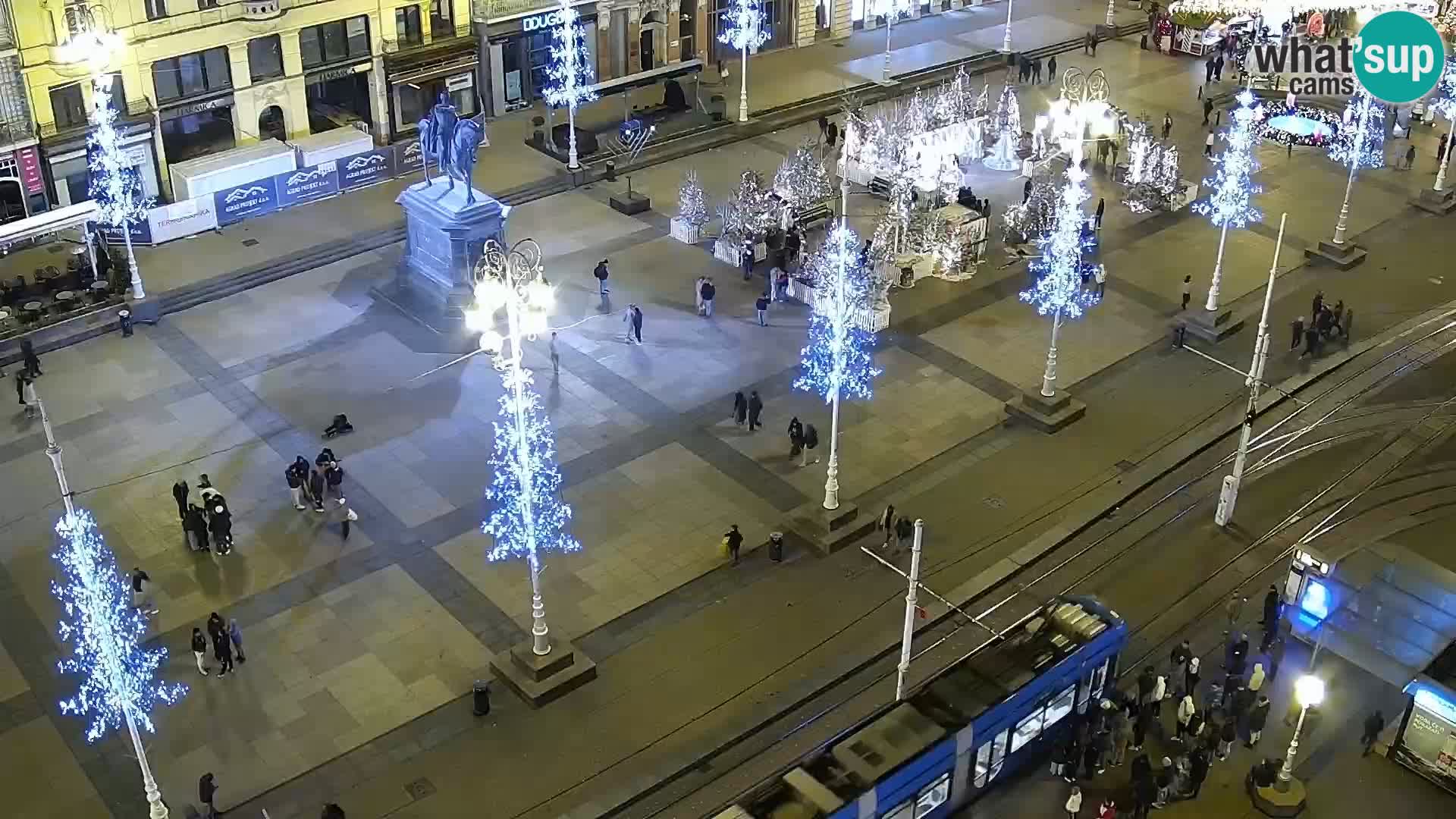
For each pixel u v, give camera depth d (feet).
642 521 145.89
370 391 166.81
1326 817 114.11
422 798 112.98
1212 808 114.32
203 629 129.59
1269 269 202.69
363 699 122.62
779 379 171.42
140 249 196.44
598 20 247.91
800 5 278.26
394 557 139.64
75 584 131.75
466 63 234.99
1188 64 285.64
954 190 209.15
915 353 178.60
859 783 102.94
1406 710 116.57
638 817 112.47
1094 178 230.07
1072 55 289.74
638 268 196.34
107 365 171.22
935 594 136.98
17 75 185.06
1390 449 161.99
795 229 201.05
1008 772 116.06
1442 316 191.11
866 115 245.65
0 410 161.79
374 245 201.05
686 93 253.65
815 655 128.88
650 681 125.49
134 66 196.44
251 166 205.05
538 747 118.42
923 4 303.89
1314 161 240.73
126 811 111.14
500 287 117.08
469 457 155.02
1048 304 165.78
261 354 173.99
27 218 180.14
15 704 121.49
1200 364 178.29
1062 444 160.97
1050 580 140.05
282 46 212.23
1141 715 119.03
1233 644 124.16
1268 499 153.07
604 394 167.22
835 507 144.05
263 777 114.42
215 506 137.90
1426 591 132.98
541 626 123.65
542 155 230.48
